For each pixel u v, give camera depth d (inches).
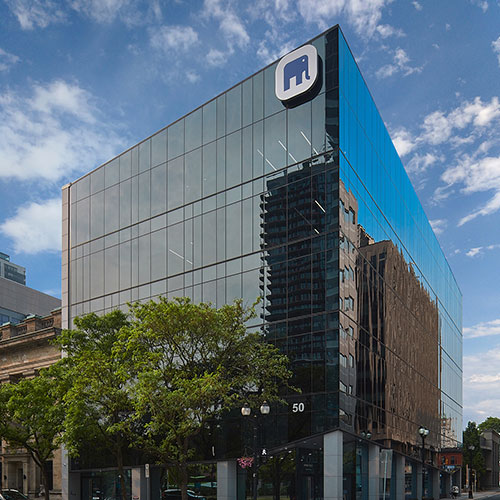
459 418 3186.5
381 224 1701.5
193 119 1678.2
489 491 4439.0
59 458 1953.7
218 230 1544.0
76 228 2050.9
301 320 1318.9
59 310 2130.9
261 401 1261.1
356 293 1406.3
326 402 1237.1
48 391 1450.5
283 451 1302.9
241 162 1521.9
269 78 1489.9
